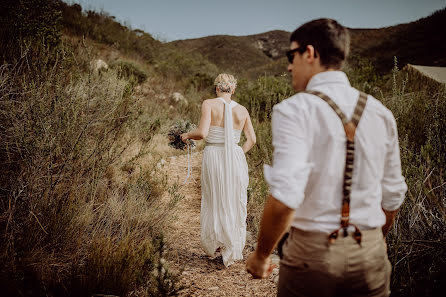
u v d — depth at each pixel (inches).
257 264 46.1
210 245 114.2
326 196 42.3
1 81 114.0
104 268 83.4
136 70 387.2
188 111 362.6
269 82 352.2
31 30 174.7
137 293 88.3
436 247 93.0
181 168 229.3
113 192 134.5
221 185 111.9
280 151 41.4
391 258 87.0
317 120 42.2
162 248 98.3
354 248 42.4
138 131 176.4
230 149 113.2
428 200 109.3
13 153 110.0
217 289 97.7
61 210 98.1
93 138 140.0
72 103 121.8
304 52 46.8
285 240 48.8
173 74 518.9
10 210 90.0
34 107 111.5
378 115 44.6
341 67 47.0
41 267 83.2
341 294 43.6
